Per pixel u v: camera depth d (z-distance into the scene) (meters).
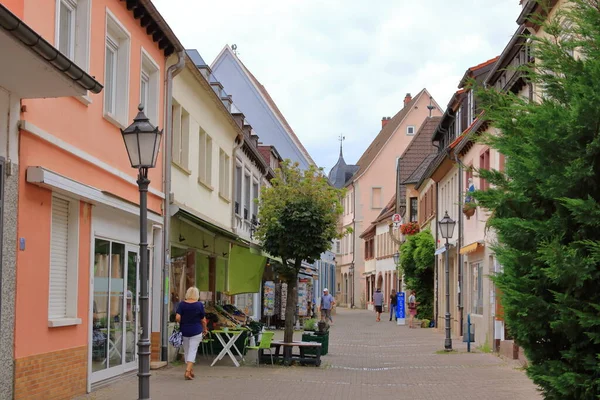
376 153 80.19
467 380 16.44
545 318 8.36
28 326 10.60
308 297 45.41
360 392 14.40
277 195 20.34
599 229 7.96
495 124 9.13
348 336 33.44
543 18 9.13
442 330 36.78
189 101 20.77
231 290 21.02
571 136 8.04
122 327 15.18
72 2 12.73
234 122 26.62
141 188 10.56
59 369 11.70
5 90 9.79
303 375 17.08
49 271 11.35
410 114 79.62
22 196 10.41
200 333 15.73
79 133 12.59
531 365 8.76
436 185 38.09
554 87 8.72
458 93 31.80
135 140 10.45
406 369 19.08
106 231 14.05
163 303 17.73
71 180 11.61
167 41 17.48
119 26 14.64
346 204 88.19
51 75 9.13
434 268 40.09
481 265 25.86
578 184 8.03
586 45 8.55
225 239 24.89
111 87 14.90
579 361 8.10
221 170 26.55
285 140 47.88
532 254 8.40
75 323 12.26
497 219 8.77
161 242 17.86
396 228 59.19
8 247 9.99
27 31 7.98
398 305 44.94
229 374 16.66
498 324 23.16
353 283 81.75
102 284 13.91
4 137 9.85
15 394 10.16
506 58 22.22
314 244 19.56
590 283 7.92
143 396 10.25
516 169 8.73
